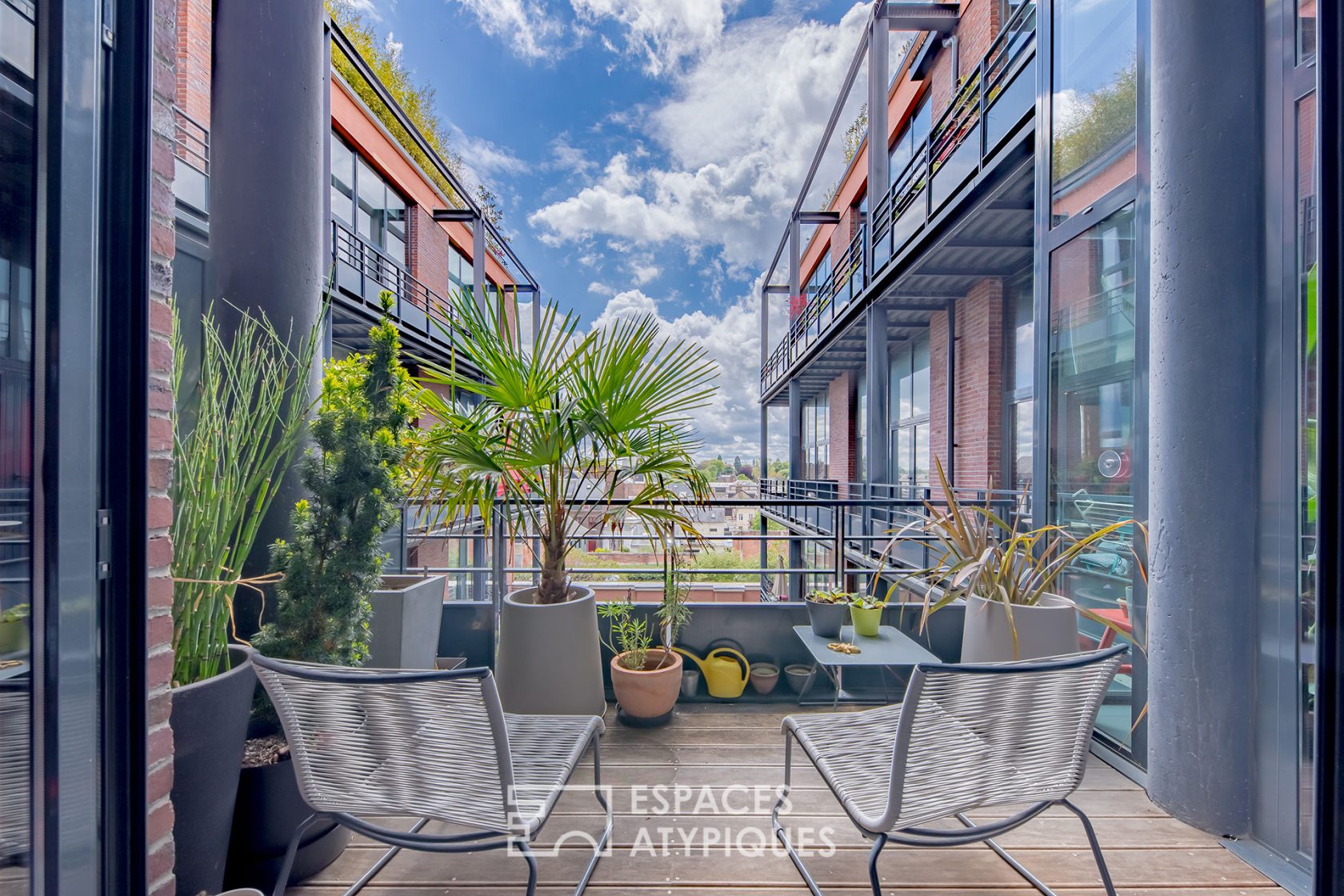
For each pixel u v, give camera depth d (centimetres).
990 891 151
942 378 699
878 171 604
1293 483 164
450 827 175
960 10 599
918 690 115
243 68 191
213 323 186
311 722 120
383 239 852
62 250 91
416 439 210
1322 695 97
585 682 231
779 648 284
